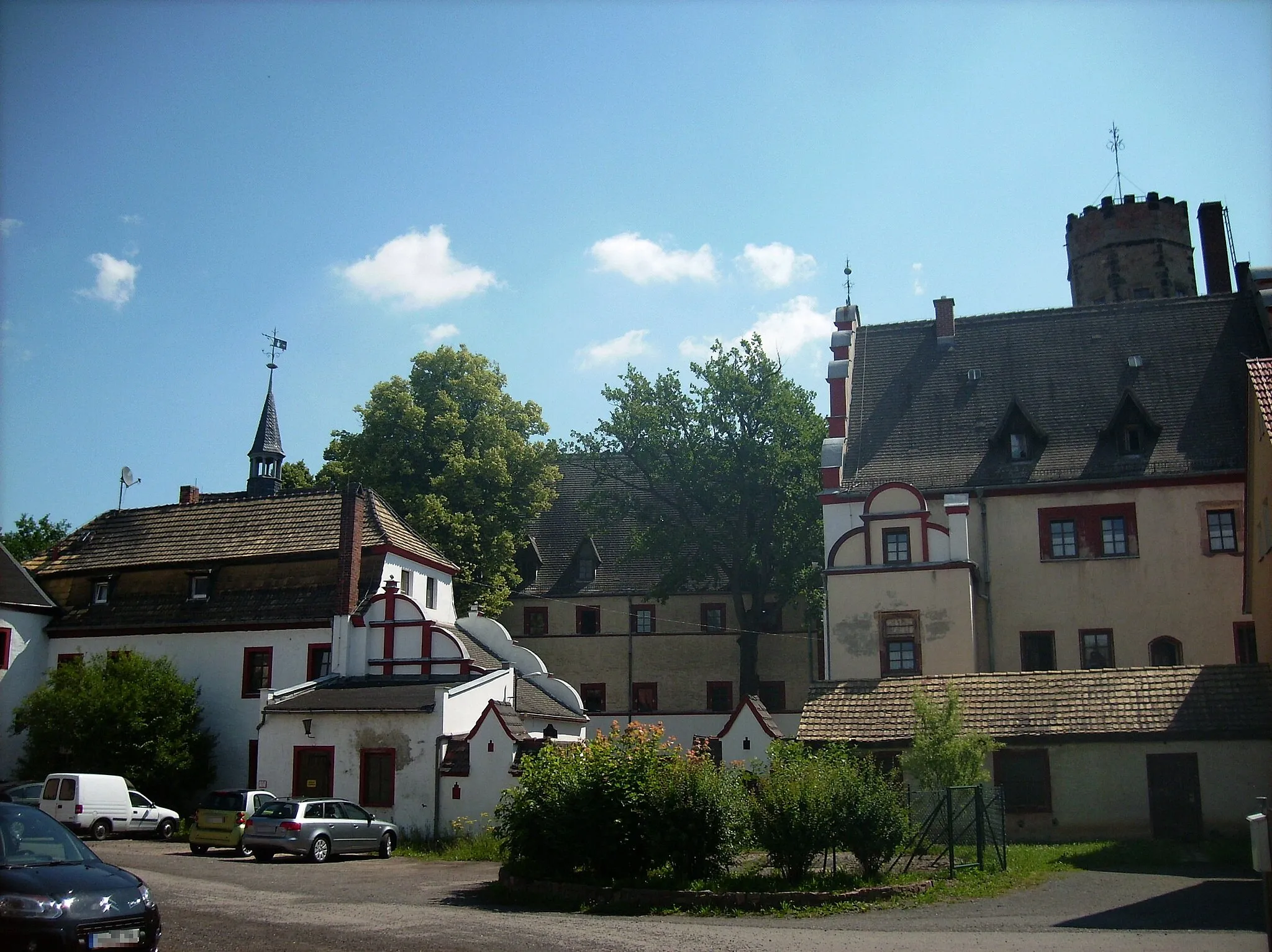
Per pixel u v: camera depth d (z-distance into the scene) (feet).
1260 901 55.57
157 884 67.21
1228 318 129.59
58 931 37.42
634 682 172.76
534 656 137.80
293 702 114.52
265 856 88.99
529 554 183.42
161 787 120.26
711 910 55.62
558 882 61.77
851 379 137.90
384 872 79.15
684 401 158.40
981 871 66.69
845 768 64.44
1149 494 116.98
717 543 155.53
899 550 112.98
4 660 134.00
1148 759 84.38
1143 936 46.19
